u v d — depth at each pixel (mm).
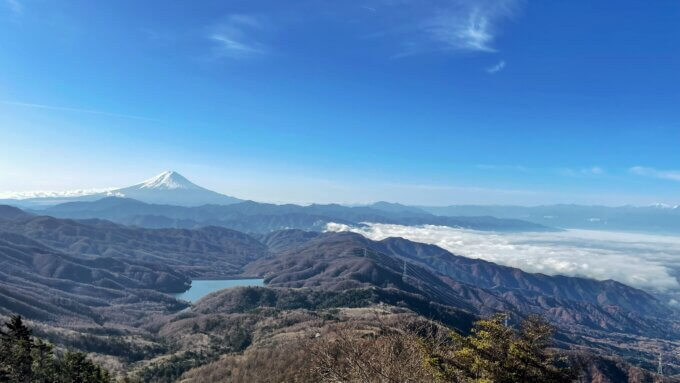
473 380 20875
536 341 22516
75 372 56469
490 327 22734
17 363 49281
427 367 19578
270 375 64000
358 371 17031
